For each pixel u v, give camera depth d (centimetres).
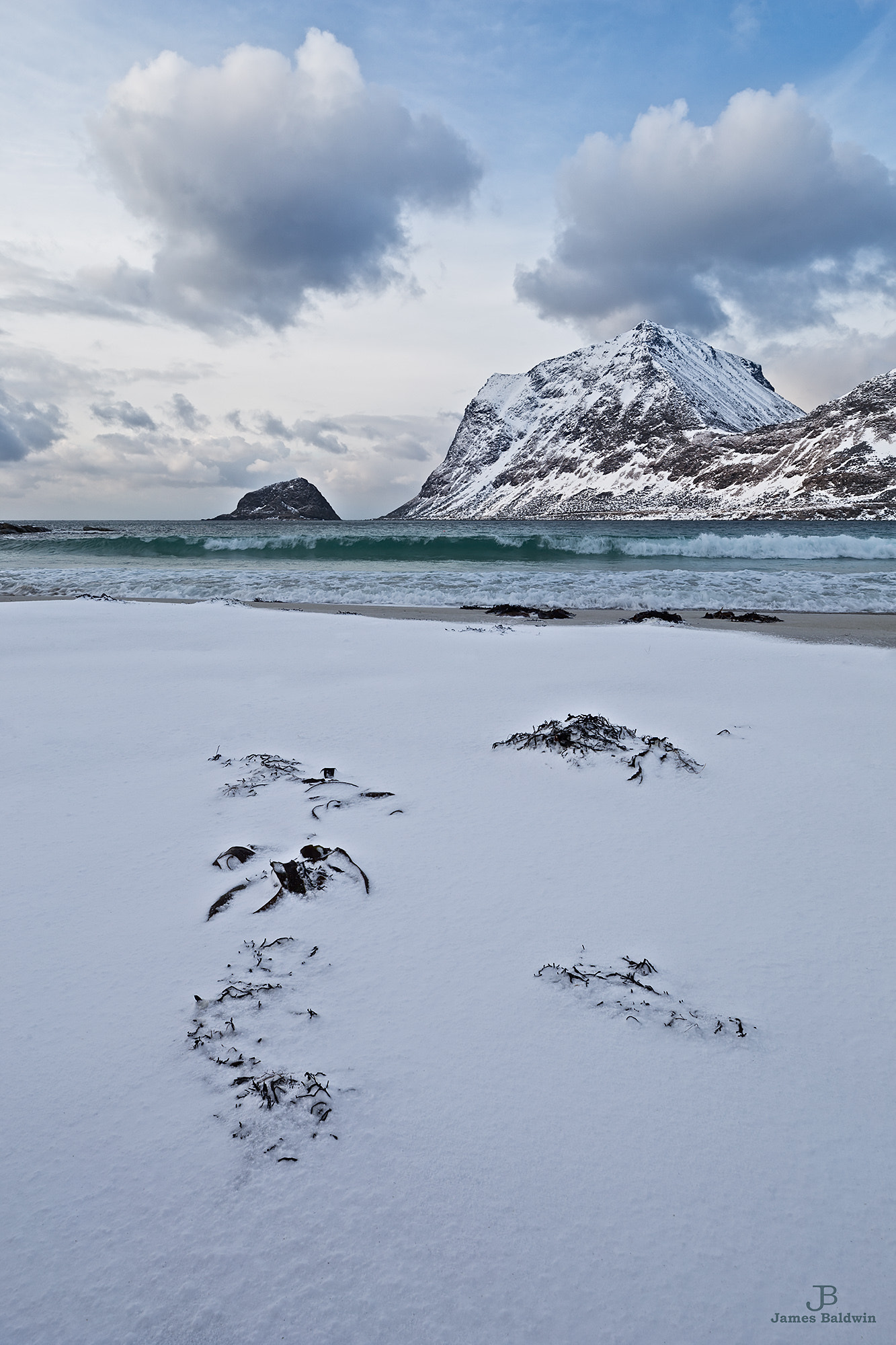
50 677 706
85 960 261
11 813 391
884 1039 221
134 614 1151
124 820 382
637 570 2052
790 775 441
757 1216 165
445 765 461
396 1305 148
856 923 283
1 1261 156
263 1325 144
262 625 1037
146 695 638
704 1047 217
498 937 274
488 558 2788
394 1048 216
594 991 240
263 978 250
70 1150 183
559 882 315
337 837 361
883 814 383
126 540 3275
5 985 247
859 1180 174
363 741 509
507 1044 218
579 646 875
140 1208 169
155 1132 189
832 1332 142
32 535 4994
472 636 941
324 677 706
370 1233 162
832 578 1803
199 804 402
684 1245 159
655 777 438
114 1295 150
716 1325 144
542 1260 156
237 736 521
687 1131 187
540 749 482
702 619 1223
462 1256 157
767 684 676
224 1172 177
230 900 300
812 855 339
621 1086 202
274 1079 203
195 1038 221
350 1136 186
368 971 253
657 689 657
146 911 295
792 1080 204
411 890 309
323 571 2102
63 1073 208
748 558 2575
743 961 259
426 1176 175
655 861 334
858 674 718
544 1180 174
